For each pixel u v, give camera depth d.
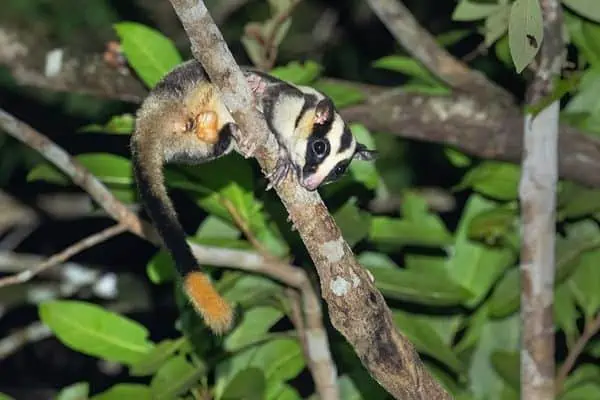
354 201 10.48
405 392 7.97
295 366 10.32
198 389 10.25
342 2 15.75
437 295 10.16
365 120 12.28
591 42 11.27
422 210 10.97
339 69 15.56
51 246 16.14
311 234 7.73
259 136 7.64
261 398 9.88
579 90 11.82
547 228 10.16
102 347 10.21
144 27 10.02
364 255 10.94
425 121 12.15
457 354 11.11
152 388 9.76
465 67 12.06
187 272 8.40
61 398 10.55
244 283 10.24
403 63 12.09
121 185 10.63
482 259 10.99
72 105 14.84
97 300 14.80
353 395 10.80
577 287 11.10
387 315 7.87
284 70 10.40
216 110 8.93
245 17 15.03
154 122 9.01
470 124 12.10
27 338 13.74
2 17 14.45
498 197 11.07
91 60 12.83
